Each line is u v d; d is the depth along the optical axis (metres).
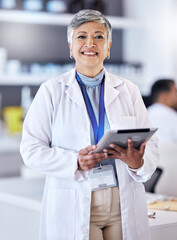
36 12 4.98
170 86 4.31
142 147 1.72
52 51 5.40
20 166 4.81
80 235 1.77
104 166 1.82
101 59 1.85
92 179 1.80
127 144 1.72
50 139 1.89
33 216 2.68
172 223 2.12
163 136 4.22
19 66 4.94
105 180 1.80
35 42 5.32
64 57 5.46
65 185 1.81
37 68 5.01
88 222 1.77
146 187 3.15
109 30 1.87
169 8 5.23
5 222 2.91
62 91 1.86
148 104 4.43
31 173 4.18
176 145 3.92
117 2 5.71
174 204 2.45
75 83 1.87
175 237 2.13
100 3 5.33
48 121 1.86
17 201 2.79
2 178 4.71
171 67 5.23
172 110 4.32
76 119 1.82
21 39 5.26
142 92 5.42
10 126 4.86
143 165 1.78
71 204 1.80
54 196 1.82
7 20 5.06
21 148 1.85
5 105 5.19
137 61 5.56
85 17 1.80
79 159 1.74
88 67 1.84
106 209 1.80
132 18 5.61
